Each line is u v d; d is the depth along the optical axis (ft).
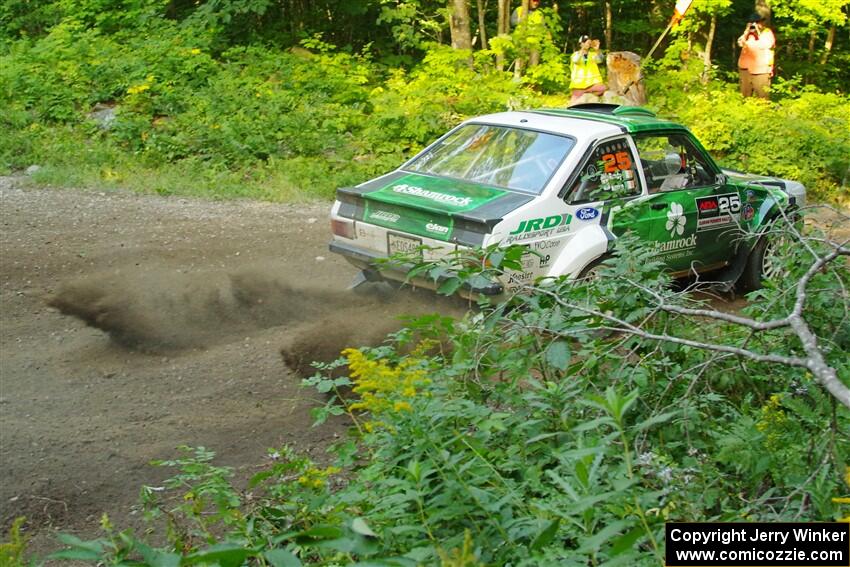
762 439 12.83
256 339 23.65
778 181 30.58
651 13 81.10
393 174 26.05
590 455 9.93
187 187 40.27
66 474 16.88
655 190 25.75
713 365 14.85
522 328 14.57
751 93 63.41
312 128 46.29
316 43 58.70
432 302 25.03
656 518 10.30
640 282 16.15
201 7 60.75
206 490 13.33
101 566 14.23
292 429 18.97
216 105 47.96
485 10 75.15
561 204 23.29
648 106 56.18
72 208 35.78
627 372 14.47
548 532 9.21
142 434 18.57
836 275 16.48
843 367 14.48
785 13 69.56
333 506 12.27
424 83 52.06
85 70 51.01
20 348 22.52
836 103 58.95
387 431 12.73
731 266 28.58
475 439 11.91
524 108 52.34
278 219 36.24
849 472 10.50
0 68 51.49
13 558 9.48
